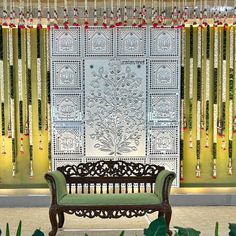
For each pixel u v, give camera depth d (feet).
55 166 21.20
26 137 21.75
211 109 21.91
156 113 21.34
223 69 21.70
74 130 21.24
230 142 21.88
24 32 21.39
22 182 21.79
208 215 19.19
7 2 20.25
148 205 15.69
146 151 21.34
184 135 21.89
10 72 21.31
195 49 21.70
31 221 18.20
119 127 21.24
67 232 16.40
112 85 21.17
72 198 15.76
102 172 17.54
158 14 20.59
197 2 20.57
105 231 16.52
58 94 21.18
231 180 22.08
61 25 21.03
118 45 21.12
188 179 22.02
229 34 21.57
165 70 21.29
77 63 21.13
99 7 20.81
